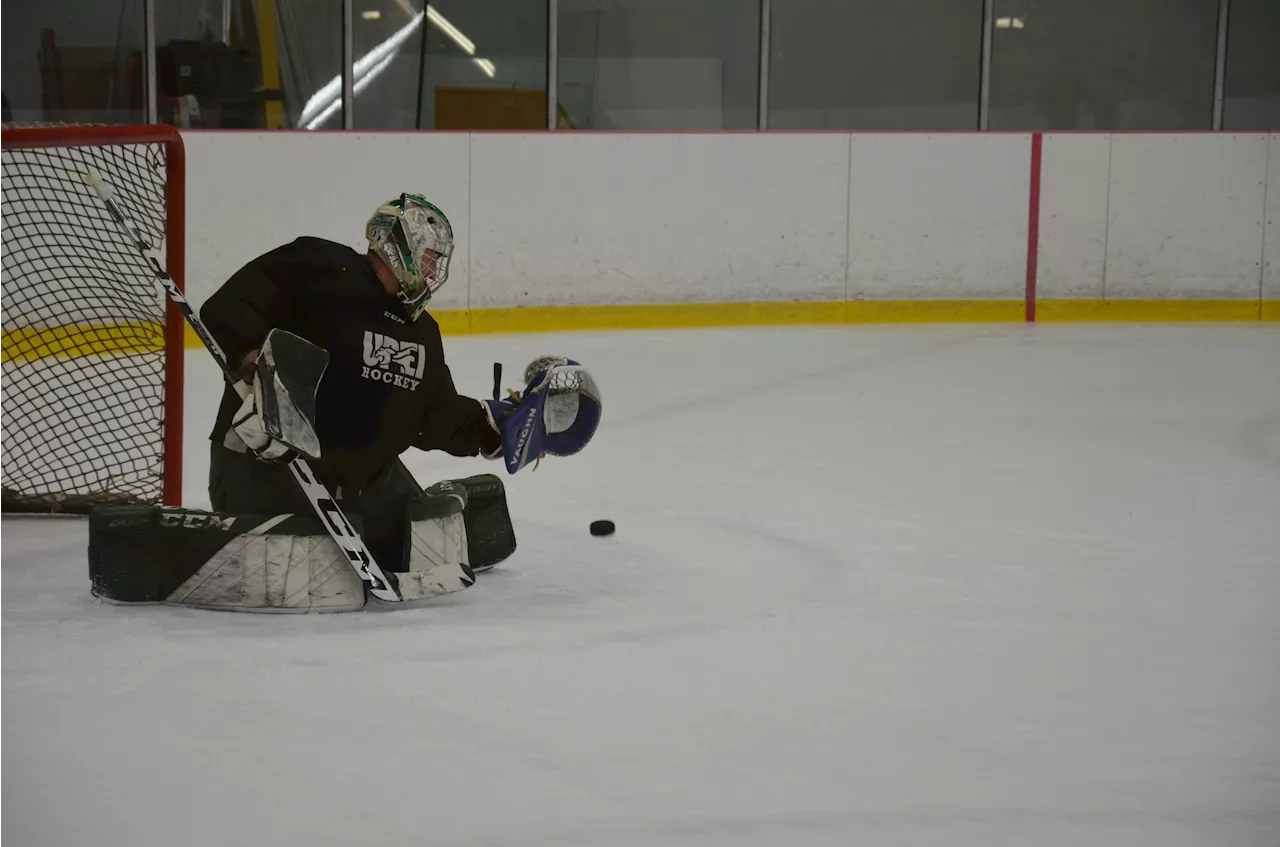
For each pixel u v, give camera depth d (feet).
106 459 24.64
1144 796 11.02
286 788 10.87
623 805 10.63
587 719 12.57
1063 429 31.73
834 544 20.36
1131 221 54.24
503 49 51.21
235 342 15.57
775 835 10.15
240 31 47.70
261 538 15.67
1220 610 16.88
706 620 16.05
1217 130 56.39
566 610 16.38
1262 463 27.81
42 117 46.47
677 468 26.58
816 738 12.19
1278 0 56.75
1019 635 15.62
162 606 15.93
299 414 14.55
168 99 47.21
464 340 46.39
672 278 50.65
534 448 17.38
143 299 28.73
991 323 53.67
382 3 49.49
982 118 55.88
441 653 14.46
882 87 55.31
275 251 16.14
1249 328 52.75
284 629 15.16
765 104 54.03
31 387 25.49
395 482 17.61
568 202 48.85
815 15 54.24
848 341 47.83
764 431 31.17
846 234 52.29
